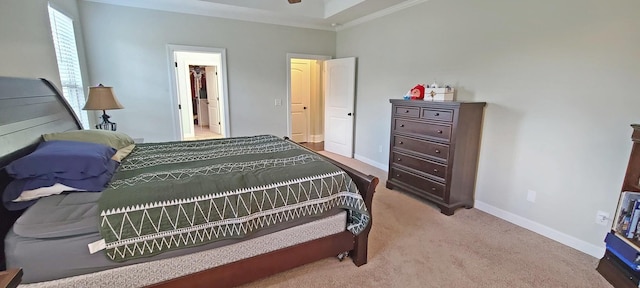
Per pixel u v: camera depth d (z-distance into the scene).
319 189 1.91
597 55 2.14
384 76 4.41
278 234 1.83
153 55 4.08
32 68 2.21
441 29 3.39
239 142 2.92
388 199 3.37
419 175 3.27
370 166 4.80
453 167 2.89
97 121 3.93
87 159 1.55
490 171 2.98
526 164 2.66
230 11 4.31
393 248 2.34
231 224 1.61
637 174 1.91
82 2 3.60
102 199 1.43
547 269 2.08
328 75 5.49
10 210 1.41
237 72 4.67
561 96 2.37
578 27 2.22
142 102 4.14
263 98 4.95
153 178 1.72
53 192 1.46
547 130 2.48
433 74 3.56
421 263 2.14
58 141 1.78
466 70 3.14
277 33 4.87
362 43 4.78
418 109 3.20
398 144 3.52
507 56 2.73
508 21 2.69
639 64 1.95
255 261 1.77
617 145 2.09
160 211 1.45
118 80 3.96
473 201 3.18
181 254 1.55
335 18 4.68
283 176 1.86
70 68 3.28
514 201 2.79
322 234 1.99
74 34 3.41
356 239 2.07
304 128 6.85
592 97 2.19
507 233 2.60
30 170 1.41
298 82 6.61
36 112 1.97
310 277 1.97
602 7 2.08
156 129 4.29
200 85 9.12
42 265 1.28
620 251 1.88
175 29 4.14
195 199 1.54
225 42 4.49
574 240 2.37
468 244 2.41
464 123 2.84
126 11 3.84
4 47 1.84
